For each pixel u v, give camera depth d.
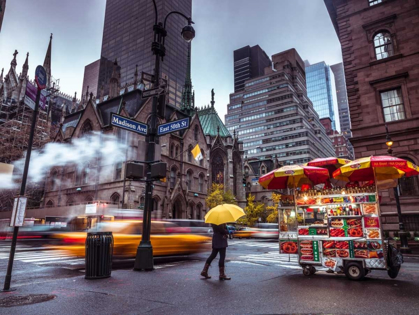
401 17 24.83
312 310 5.16
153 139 11.55
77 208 34.06
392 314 4.91
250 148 132.25
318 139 134.50
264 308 5.30
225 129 63.91
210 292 6.57
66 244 16.81
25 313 5.05
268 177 10.06
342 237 8.68
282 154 122.88
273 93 133.75
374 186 8.64
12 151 49.88
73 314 5.00
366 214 8.52
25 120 59.00
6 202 48.53
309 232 9.16
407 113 22.94
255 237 37.78
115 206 34.12
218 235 8.41
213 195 47.12
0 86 70.50
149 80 12.23
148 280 8.05
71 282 7.81
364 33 26.25
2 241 30.94
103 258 8.43
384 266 8.02
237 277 8.54
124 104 39.94
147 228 10.45
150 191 10.80
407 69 23.66
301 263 9.05
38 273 10.04
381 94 24.67
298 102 135.12
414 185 21.75
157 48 12.12
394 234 21.09
